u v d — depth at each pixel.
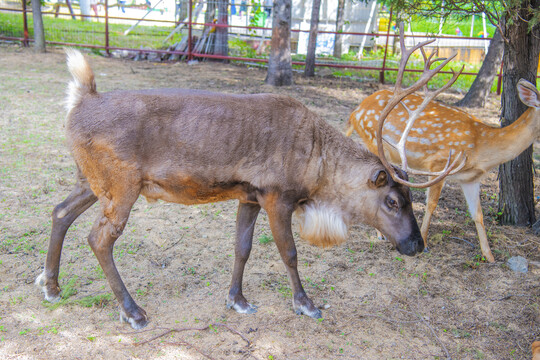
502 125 5.56
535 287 4.49
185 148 3.45
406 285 4.48
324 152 3.75
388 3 7.35
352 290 4.36
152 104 3.42
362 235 5.42
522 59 5.30
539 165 7.68
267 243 5.07
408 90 3.49
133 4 22.38
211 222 5.43
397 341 3.71
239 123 3.50
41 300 3.88
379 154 3.63
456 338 3.80
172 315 3.83
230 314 3.89
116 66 14.12
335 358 3.48
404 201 3.78
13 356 3.26
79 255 4.54
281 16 12.19
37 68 12.83
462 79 14.80
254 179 3.57
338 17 18.11
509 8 4.86
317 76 14.60
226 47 16.30
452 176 5.05
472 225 5.70
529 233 5.48
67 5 22.22
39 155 6.84
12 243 4.62
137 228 5.17
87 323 3.66
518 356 3.62
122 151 3.36
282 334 3.70
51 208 5.36
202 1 16.41
